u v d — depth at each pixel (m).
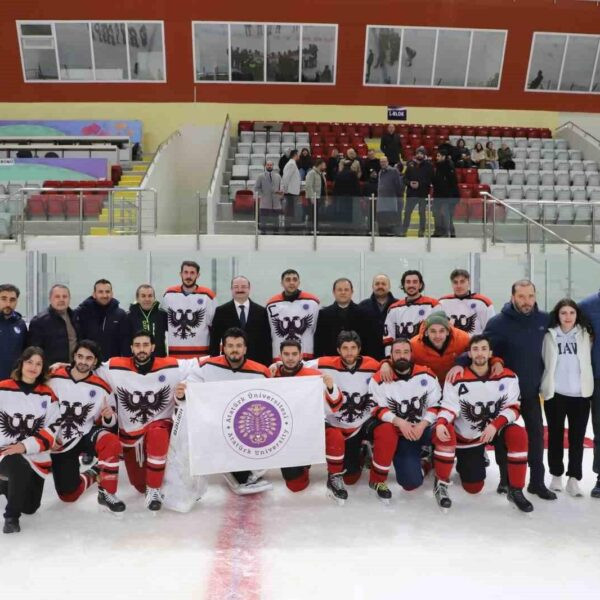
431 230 11.20
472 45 19.30
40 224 10.98
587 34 19.25
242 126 18.77
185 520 4.82
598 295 5.40
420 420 5.38
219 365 5.34
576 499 5.32
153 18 18.50
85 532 4.59
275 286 11.12
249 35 18.81
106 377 5.21
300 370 5.39
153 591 3.75
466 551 4.30
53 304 6.23
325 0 18.62
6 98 18.98
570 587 3.83
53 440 4.85
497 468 6.10
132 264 11.05
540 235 11.09
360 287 11.19
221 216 11.15
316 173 12.28
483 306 6.55
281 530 4.64
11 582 3.85
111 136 17.95
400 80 19.50
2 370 5.94
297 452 5.21
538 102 19.84
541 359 5.39
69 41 18.66
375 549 4.33
